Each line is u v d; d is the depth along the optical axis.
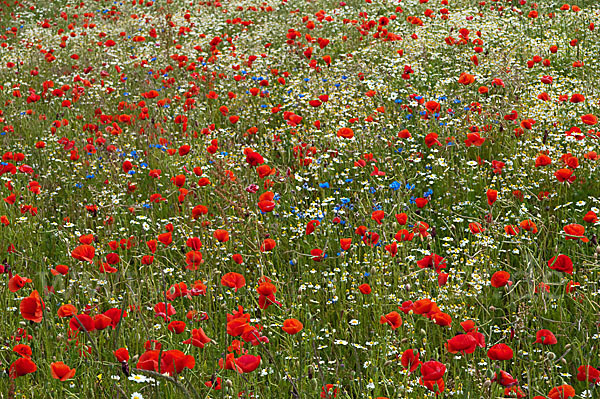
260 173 5.22
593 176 6.58
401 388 3.51
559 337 4.21
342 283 4.98
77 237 6.11
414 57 11.55
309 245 5.83
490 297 4.79
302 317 4.65
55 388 3.73
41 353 3.96
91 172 7.81
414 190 6.91
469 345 3.03
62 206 7.02
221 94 10.85
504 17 14.59
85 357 3.88
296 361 3.97
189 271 5.19
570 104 8.69
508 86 9.30
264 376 3.95
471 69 10.60
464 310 4.44
